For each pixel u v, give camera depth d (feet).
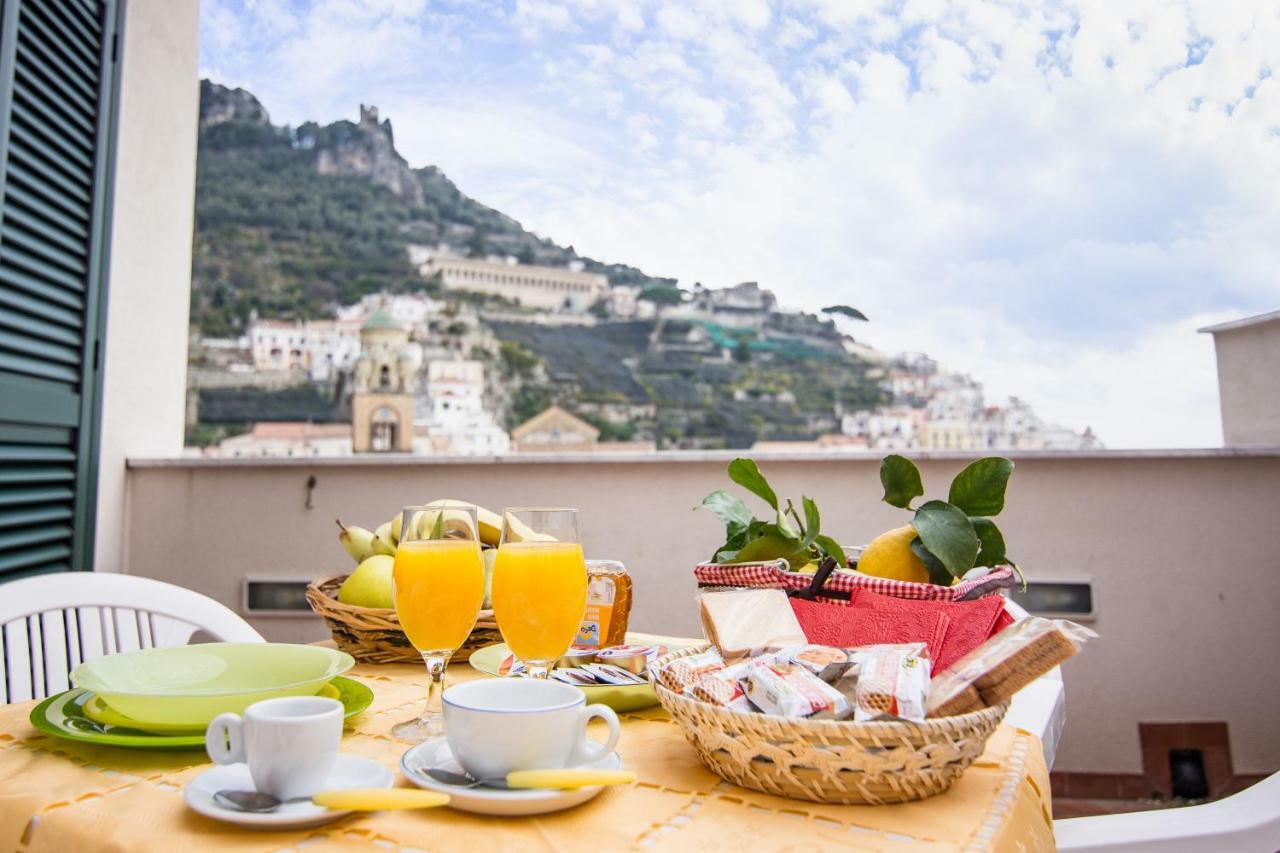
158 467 7.37
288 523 7.30
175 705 1.98
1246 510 6.57
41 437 6.15
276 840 1.54
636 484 7.13
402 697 2.71
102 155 6.83
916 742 1.65
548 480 7.18
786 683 1.90
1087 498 6.71
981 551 3.03
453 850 1.50
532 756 1.70
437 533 2.44
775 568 2.67
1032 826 1.81
